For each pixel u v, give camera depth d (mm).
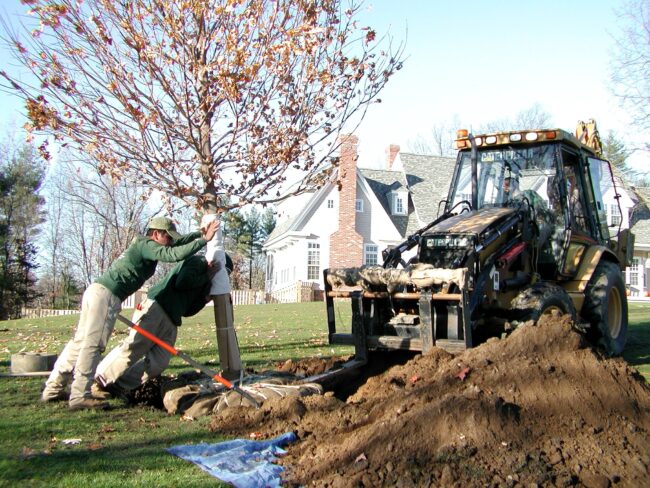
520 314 6766
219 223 6742
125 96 7508
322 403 5512
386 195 35688
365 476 4098
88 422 5516
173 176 7777
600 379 5059
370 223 34188
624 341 9086
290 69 7848
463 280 6215
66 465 4379
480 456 4246
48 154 7762
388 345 6758
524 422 4625
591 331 8367
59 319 19547
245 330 13594
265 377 6645
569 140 8312
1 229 38875
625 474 4160
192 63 7469
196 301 6738
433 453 4297
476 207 8047
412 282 6473
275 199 8398
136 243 6137
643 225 34688
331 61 8250
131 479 4121
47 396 6238
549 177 8195
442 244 6895
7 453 4621
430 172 36594
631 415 4812
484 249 6953
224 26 7727
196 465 4422
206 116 7758
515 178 8344
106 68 7504
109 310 5977
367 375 6957
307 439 4953
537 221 7988
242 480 4086
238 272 56781
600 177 9711
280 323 15312
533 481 4008
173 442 4977
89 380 5973
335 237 32906
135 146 7746
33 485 4008
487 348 5582
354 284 6965
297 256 34844
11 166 41625
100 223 41938
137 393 6609
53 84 7332
